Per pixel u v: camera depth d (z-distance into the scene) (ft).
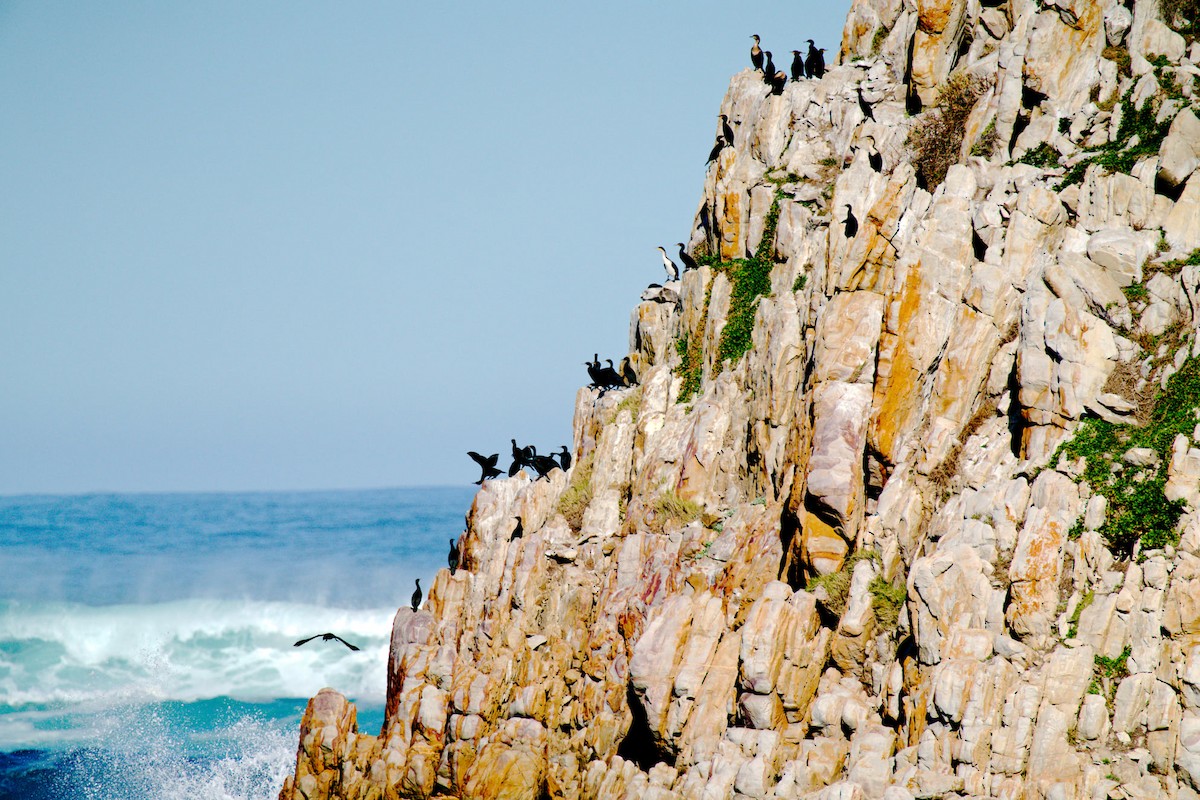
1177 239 414.00
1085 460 389.60
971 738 362.33
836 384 470.80
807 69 624.59
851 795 377.50
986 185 482.69
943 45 548.72
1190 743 337.31
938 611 391.65
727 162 614.34
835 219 518.37
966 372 444.96
